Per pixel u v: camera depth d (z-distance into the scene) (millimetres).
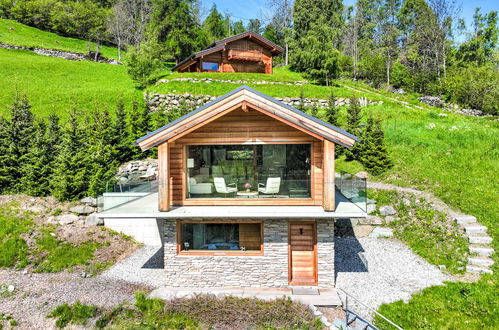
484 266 11781
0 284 11242
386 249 14086
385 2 77312
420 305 9680
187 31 55094
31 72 33688
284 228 10922
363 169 20438
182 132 10594
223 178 11320
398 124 26500
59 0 66375
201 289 11117
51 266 12836
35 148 17547
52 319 9484
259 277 11094
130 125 22391
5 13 61000
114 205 11523
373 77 53844
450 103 38875
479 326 8633
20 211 15734
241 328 9023
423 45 54250
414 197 16750
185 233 11312
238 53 36500
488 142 21156
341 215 10125
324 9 53594
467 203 15438
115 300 10547
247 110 10664
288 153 11117
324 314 9539
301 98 26391
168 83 31328
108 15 63094
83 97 28141
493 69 43312
